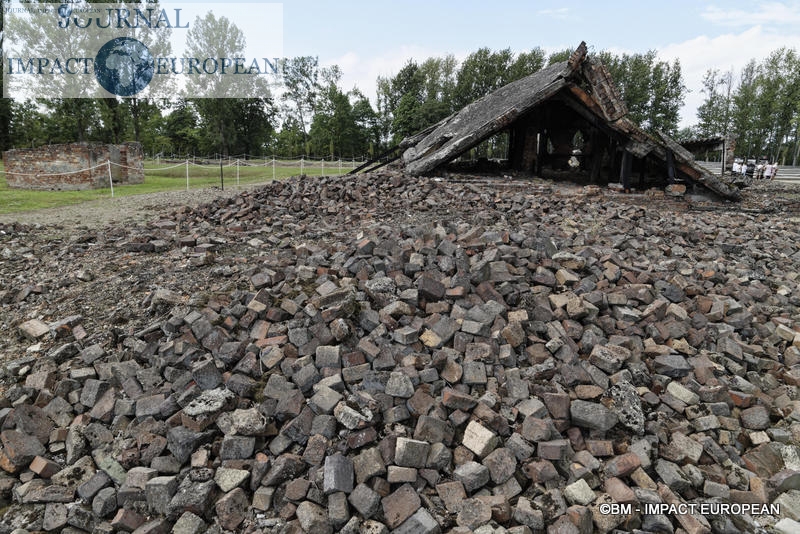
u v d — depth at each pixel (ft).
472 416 10.96
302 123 228.43
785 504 10.14
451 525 9.06
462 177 41.88
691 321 15.81
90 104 132.77
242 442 10.10
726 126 189.47
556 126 51.26
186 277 17.83
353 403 10.82
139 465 10.28
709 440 11.40
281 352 12.43
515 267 16.39
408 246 17.83
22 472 10.52
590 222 27.45
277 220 27.25
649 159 44.75
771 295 19.52
